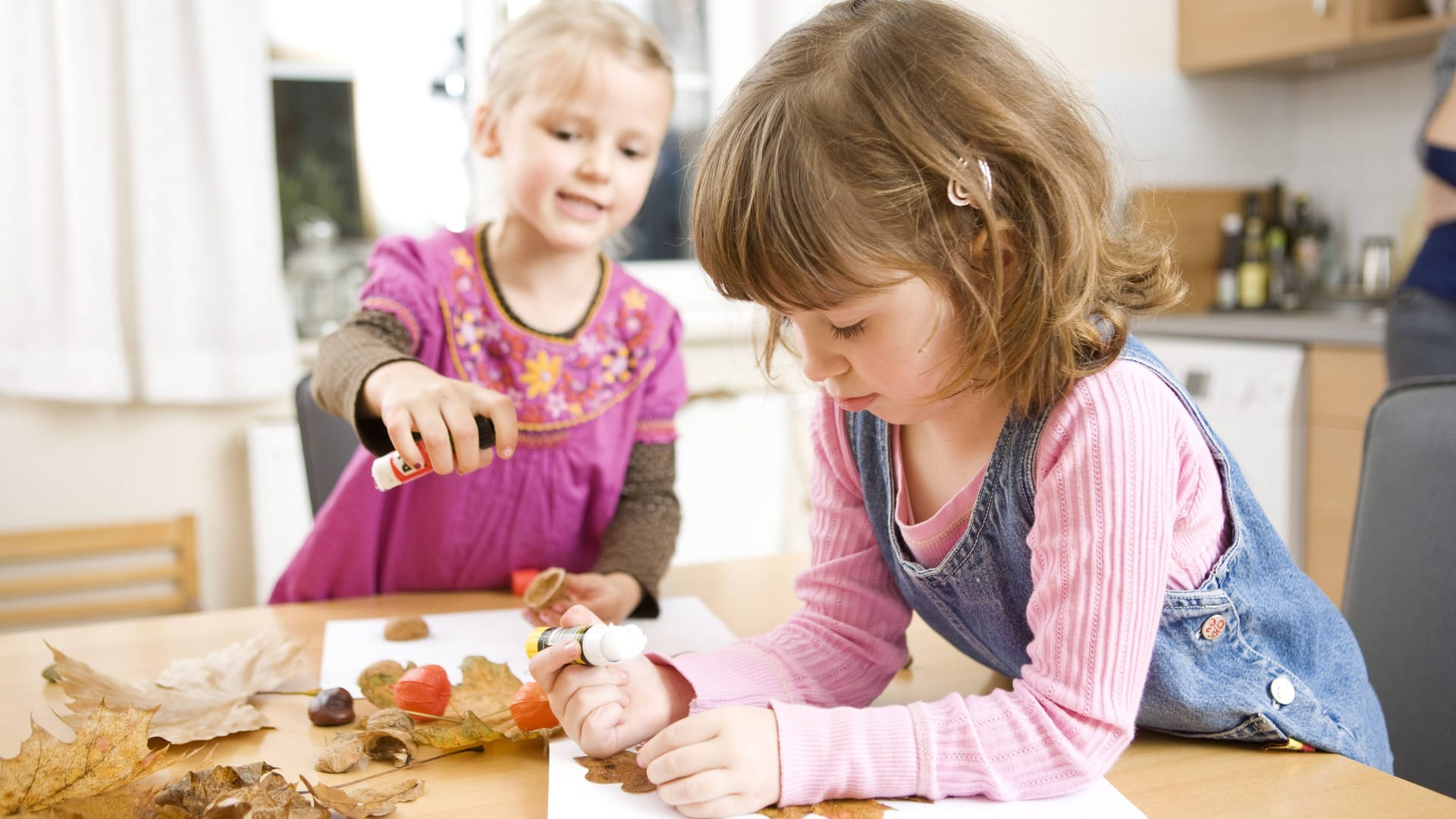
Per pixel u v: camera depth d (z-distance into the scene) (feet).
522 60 3.98
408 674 2.55
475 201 8.51
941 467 2.64
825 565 2.87
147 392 7.44
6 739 2.53
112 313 7.33
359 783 2.27
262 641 2.98
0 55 7.09
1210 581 2.48
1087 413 2.27
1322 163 10.46
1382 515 3.12
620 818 2.10
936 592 2.69
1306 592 2.73
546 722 2.48
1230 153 10.50
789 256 2.10
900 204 2.09
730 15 8.56
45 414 7.46
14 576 7.42
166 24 7.30
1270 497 8.50
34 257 7.21
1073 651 2.21
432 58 8.86
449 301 4.08
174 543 7.68
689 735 2.20
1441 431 3.02
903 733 2.23
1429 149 6.75
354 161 9.07
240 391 7.60
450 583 4.16
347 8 8.73
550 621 3.34
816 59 2.22
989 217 2.13
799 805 2.16
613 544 4.00
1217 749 2.49
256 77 7.56
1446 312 6.76
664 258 8.80
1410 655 2.99
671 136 8.66
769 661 2.67
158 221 7.36
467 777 2.33
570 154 3.90
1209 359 8.93
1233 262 10.24
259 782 2.06
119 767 2.10
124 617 7.68
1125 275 2.53
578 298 4.21
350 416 3.20
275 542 7.66
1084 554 2.22
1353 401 7.97
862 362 2.21
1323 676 2.70
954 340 2.19
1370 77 9.88
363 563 4.04
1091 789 2.22
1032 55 2.40
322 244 8.66
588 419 4.13
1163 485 2.25
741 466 8.60
